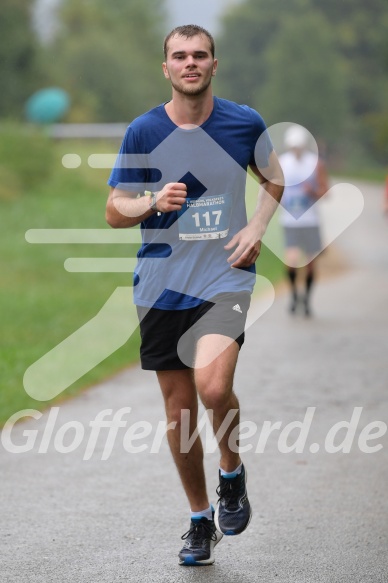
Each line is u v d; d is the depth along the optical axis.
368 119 157.88
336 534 12.73
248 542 12.52
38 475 15.44
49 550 12.15
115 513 13.58
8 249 53.56
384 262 52.31
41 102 118.56
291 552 12.12
